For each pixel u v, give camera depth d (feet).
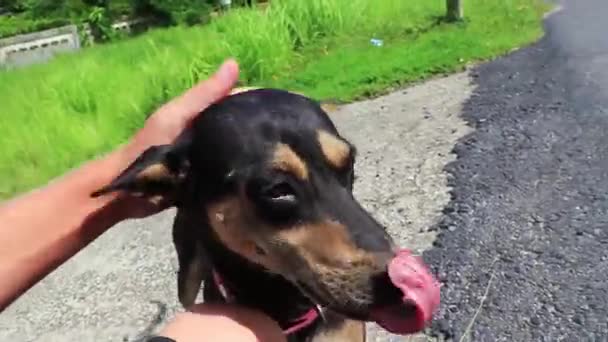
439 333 3.19
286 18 8.64
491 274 3.51
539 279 3.41
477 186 4.39
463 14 8.64
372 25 8.84
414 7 9.24
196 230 1.71
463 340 3.12
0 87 9.07
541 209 4.00
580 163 4.43
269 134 1.61
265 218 1.57
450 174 4.64
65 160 6.81
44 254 1.48
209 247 1.69
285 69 8.02
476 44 7.41
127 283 4.45
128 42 11.93
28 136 7.13
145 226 5.14
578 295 3.26
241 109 1.65
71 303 4.40
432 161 4.91
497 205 4.13
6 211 1.50
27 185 6.42
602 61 6.18
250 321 1.14
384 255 1.49
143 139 1.66
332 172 1.60
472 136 5.15
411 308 1.34
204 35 9.39
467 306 3.32
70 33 15.01
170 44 9.78
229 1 13.19
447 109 5.84
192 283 1.99
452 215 4.12
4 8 19.30
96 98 7.78
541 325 3.13
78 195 1.54
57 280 4.71
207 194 1.64
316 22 8.73
